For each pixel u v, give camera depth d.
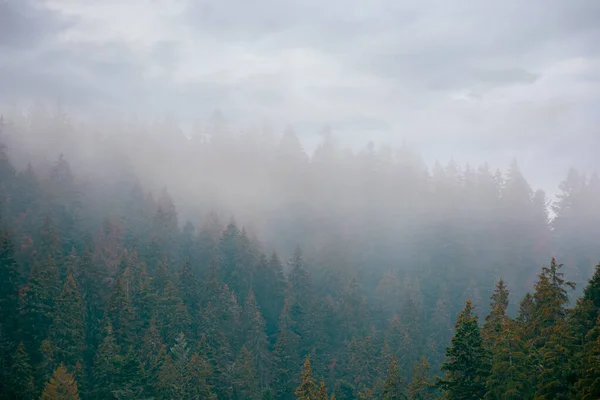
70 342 52.91
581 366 28.59
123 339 55.88
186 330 61.06
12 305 55.50
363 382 59.69
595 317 35.28
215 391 54.03
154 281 66.81
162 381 49.84
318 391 35.47
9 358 49.72
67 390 44.91
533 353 31.98
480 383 32.34
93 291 61.75
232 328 66.31
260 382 62.78
